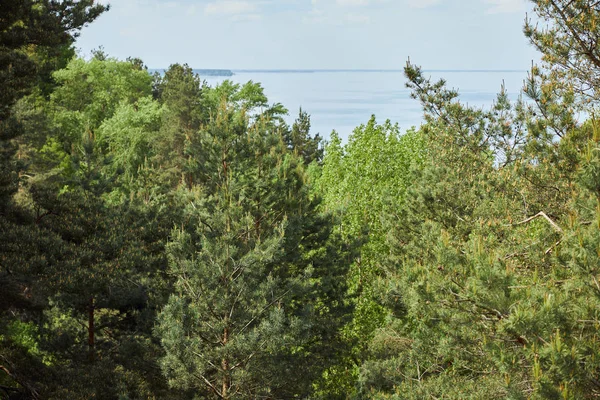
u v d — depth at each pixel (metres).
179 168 52.19
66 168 46.19
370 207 24.33
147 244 17.34
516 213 11.43
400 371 16.42
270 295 15.23
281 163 18.95
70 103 57.38
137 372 15.89
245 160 17.55
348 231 24.23
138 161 51.56
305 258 20.06
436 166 16.94
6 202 14.62
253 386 15.20
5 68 15.90
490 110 14.50
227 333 14.67
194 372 13.20
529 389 7.70
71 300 15.83
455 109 14.87
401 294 13.98
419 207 19.70
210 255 14.38
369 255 23.80
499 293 7.65
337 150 27.81
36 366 14.46
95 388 13.91
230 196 16.14
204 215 16.69
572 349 6.71
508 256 10.20
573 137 9.62
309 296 19.12
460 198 14.95
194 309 13.83
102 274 13.62
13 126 15.02
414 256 19.77
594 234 6.92
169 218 18.08
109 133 52.50
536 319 7.05
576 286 7.40
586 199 7.70
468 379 10.51
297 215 18.20
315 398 17.52
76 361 16.80
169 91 66.94
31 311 14.82
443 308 8.77
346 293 21.48
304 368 17.70
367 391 17.23
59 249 13.56
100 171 22.86
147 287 17.36
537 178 10.73
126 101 57.59
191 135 53.62
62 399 13.19
